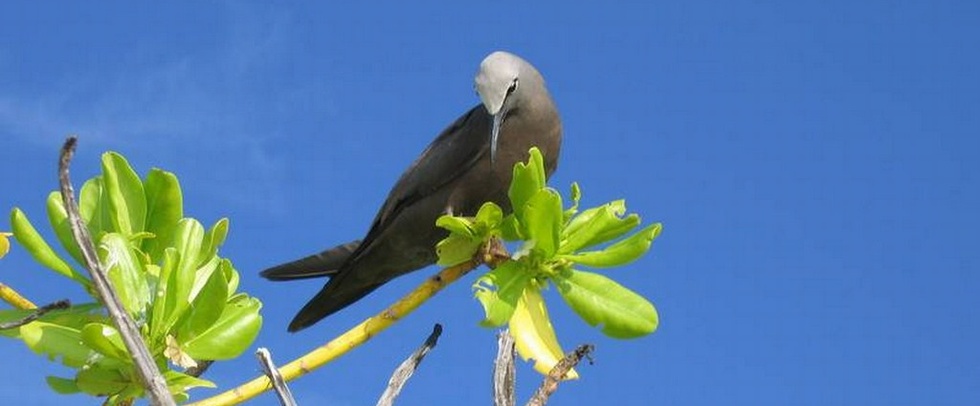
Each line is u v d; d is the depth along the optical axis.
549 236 5.47
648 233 5.54
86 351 4.73
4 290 5.07
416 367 5.21
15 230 4.89
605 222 5.55
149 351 4.49
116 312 4.20
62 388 4.80
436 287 5.58
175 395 4.73
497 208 5.62
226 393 4.87
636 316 5.40
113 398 4.80
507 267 5.57
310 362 5.09
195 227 5.11
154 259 5.21
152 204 5.20
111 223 5.22
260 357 4.76
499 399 5.44
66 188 4.09
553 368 5.35
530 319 5.56
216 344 4.82
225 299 4.75
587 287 5.50
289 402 4.71
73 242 5.05
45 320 4.93
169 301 4.78
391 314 5.37
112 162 5.13
